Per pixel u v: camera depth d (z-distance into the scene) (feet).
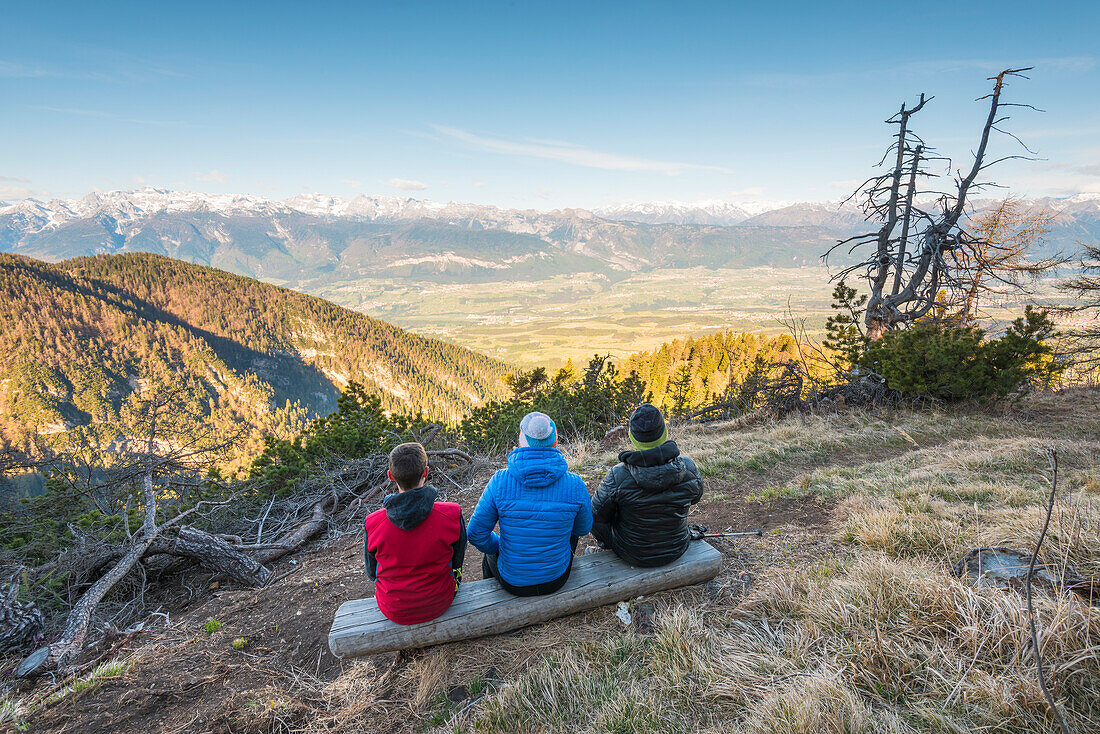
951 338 28.17
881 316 41.52
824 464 20.99
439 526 8.78
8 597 12.54
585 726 7.39
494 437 33.09
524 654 9.29
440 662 9.27
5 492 21.12
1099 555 8.91
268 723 8.36
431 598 9.02
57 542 20.11
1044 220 49.73
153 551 15.99
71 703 9.28
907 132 39.01
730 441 26.16
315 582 14.33
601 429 38.32
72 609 13.01
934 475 16.89
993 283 45.78
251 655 10.71
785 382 34.06
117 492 21.68
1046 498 13.42
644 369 198.18
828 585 9.61
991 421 25.20
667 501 9.78
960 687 6.73
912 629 7.89
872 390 31.68
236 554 16.08
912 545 11.30
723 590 10.66
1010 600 7.69
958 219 39.78
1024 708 6.26
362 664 9.78
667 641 8.79
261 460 29.48
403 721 8.23
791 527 13.97
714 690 7.54
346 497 24.04
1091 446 18.94
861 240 42.39
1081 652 6.54
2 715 8.96
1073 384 36.60
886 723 6.36
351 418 33.96
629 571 10.29
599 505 10.09
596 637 9.51
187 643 11.34
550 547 9.35
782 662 7.76
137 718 8.74
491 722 7.66
